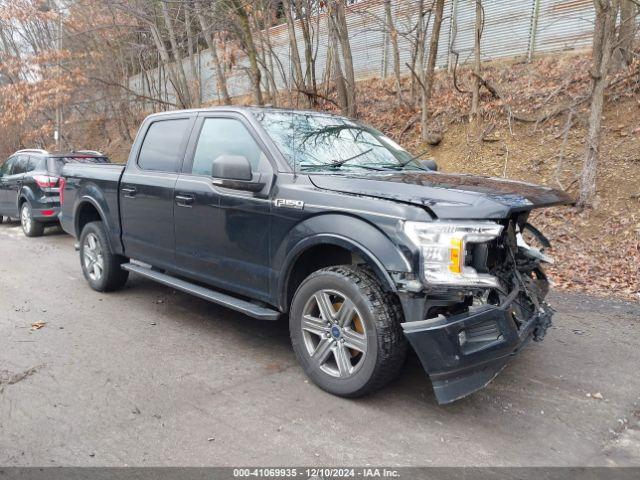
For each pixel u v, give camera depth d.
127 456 2.80
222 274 4.24
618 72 9.66
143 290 6.09
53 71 16.22
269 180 3.83
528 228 4.18
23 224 10.58
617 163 8.38
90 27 15.78
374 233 3.16
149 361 4.05
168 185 4.67
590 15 11.39
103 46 17.98
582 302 5.55
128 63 20.44
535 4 12.27
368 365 3.21
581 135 9.27
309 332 3.60
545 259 3.90
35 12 16.02
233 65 15.19
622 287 5.97
